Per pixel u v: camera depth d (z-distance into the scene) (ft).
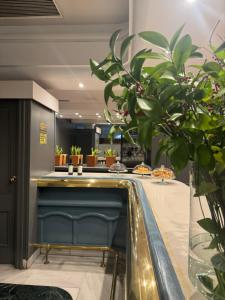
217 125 1.64
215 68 1.70
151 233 3.22
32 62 8.71
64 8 7.30
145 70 1.89
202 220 1.89
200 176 1.86
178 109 1.70
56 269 10.11
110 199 10.77
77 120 27.76
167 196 6.28
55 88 11.62
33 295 4.75
